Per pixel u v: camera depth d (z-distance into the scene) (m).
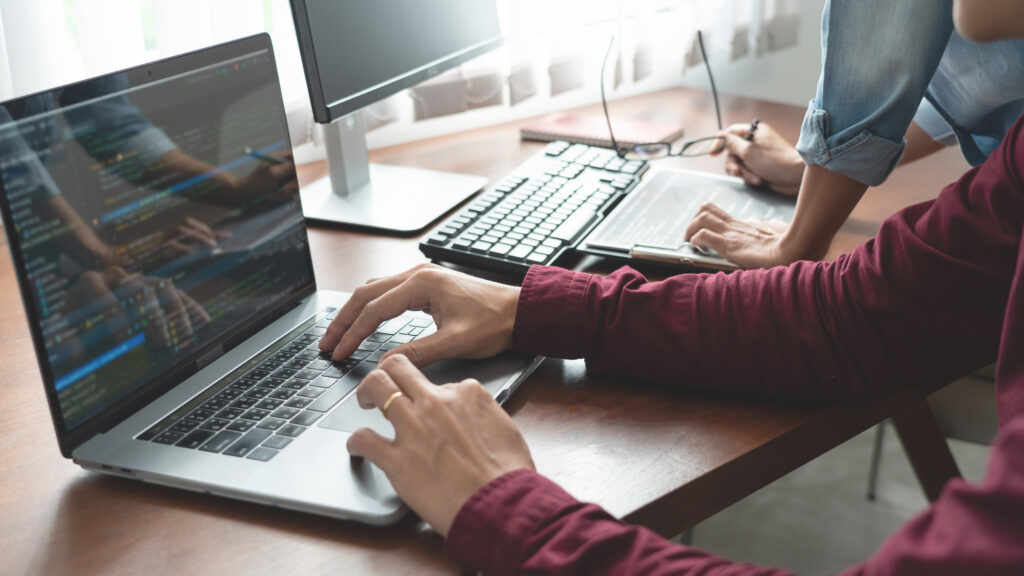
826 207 0.92
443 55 1.24
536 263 0.96
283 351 0.82
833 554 1.86
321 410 0.72
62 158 0.67
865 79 0.85
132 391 0.72
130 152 0.72
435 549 0.60
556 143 1.29
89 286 0.69
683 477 0.67
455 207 1.17
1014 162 0.68
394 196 1.19
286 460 0.66
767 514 1.99
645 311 0.78
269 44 0.86
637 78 1.64
